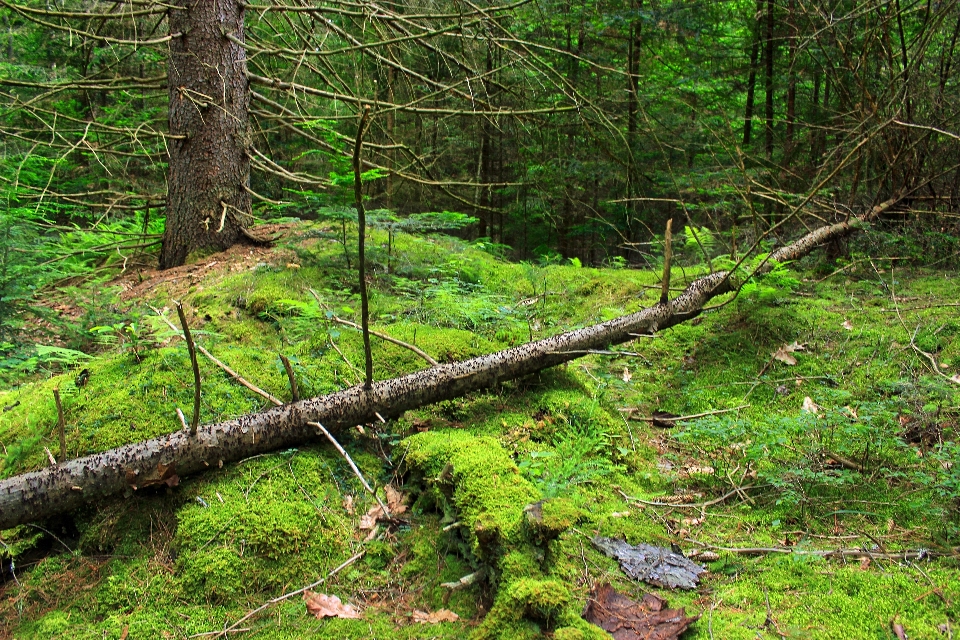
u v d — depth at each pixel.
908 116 5.33
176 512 2.54
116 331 4.09
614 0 8.85
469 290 5.01
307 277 4.76
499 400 3.44
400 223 4.83
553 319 4.80
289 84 5.93
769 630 1.97
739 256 5.40
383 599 2.31
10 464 2.67
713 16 8.61
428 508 2.69
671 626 1.97
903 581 2.16
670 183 8.38
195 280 4.95
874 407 3.02
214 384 3.11
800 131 7.98
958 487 2.45
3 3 5.01
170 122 5.60
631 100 8.91
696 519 2.72
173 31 5.48
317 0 6.27
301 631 2.15
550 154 9.23
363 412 2.97
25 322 4.26
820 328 4.29
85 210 7.98
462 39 6.84
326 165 8.66
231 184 5.66
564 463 2.71
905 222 5.73
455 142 10.95
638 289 5.33
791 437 3.22
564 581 2.19
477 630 2.02
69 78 8.20
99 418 2.83
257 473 2.70
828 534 2.56
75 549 2.47
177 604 2.27
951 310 4.25
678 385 3.99
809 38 5.75
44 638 2.15
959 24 5.44
